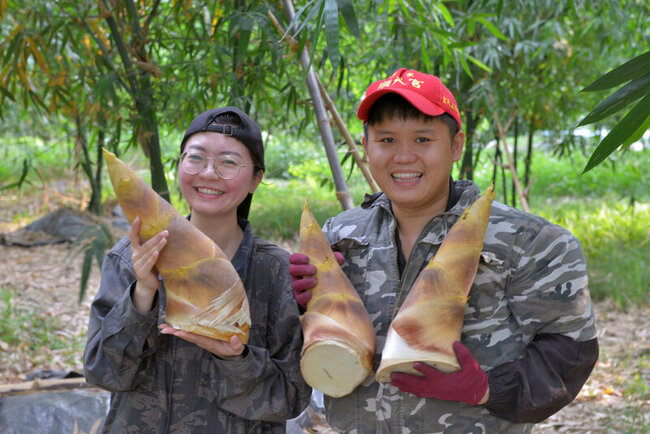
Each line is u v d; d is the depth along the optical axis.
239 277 1.53
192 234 1.47
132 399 1.62
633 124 1.29
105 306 1.64
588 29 5.42
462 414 1.53
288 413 1.65
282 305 1.67
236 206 1.65
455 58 3.32
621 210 9.41
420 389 1.41
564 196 11.69
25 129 10.03
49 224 8.07
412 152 1.52
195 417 1.61
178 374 1.62
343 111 4.84
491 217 1.57
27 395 3.00
